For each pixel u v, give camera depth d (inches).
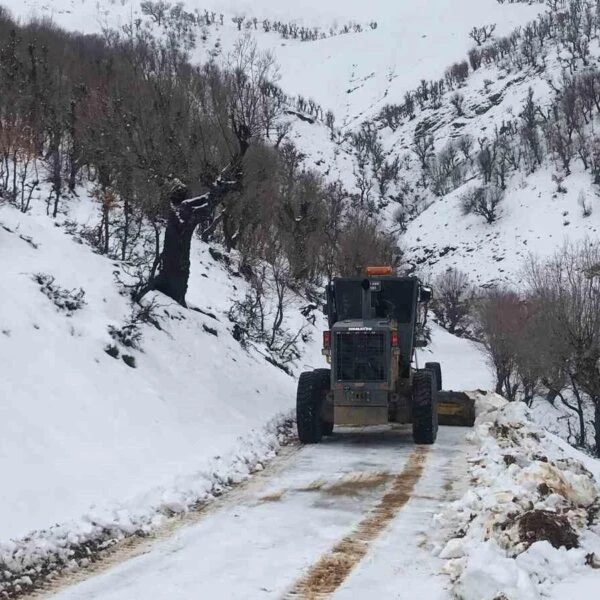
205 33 6525.6
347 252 1472.7
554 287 1365.7
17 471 279.6
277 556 234.7
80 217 930.7
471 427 535.5
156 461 340.5
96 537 245.6
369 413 455.5
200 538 253.4
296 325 1119.0
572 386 1430.9
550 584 199.5
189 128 687.1
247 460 387.2
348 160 4881.9
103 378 408.2
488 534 235.8
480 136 5861.2
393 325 473.4
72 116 924.0
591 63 6053.2
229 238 1176.2
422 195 5285.4
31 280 452.8
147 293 559.5
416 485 341.7
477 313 2219.5
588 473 365.4
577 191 3954.2
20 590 201.5
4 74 917.8
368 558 232.8
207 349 556.4
